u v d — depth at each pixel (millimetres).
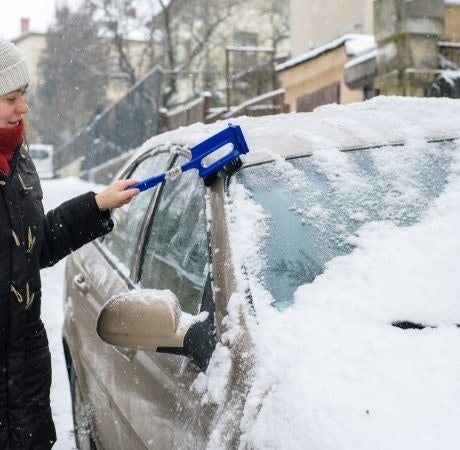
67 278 4426
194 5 30438
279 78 17297
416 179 2881
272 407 2033
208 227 2688
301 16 19750
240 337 2291
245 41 32062
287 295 2441
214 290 2506
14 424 2625
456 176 2918
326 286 2447
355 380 2045
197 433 2328
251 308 2359
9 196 2568
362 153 2945
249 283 2434
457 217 2711
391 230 2658
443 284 2418
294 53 20297
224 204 2666
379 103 3584
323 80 15383
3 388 2605
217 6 31281
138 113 22109
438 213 2748
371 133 3076
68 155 37469
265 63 19141
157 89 20312
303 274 2504
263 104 17625
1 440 2613
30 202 2658
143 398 2848
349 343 2178
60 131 42969
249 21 32094
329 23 18156
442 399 1959
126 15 31672
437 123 3211
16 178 2615
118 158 24516
